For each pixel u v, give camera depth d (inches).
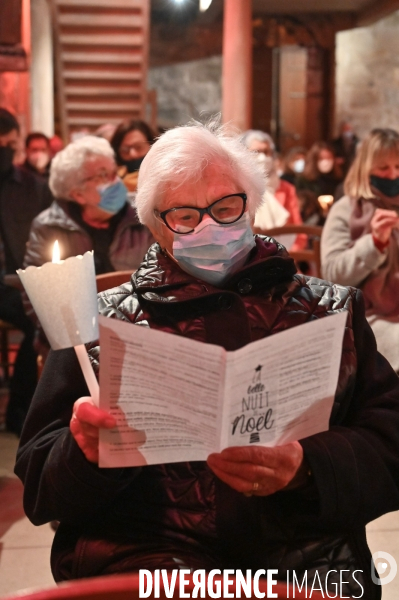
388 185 119.9
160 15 548.4
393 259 117.3
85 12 426.6
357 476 55.4
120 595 30.4
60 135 481.4
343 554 58.6
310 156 273.7
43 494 55.3
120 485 53.7
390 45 542.9
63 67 447.2
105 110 465.4
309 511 56.8
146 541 56.6
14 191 170.2
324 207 139.4
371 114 556.1
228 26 326.6
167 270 60.0
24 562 100.5
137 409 46.5
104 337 44.7
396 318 118.4
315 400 48.8
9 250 169.8
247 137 211.3
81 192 122.4
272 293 60.2
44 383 60.9
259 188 61.3
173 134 60.8
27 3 289.4
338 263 118.9
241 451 47.3
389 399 61.9
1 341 179.9
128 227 126.6
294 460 50.5
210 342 58.0
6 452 143.5
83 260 47.1
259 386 46.3
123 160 173.6
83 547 56.7
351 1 491.8
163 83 585.0
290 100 595.8
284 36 527.8
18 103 293.1
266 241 62.4
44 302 46.5
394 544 102.3
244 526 56.0
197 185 58.8
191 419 46.5
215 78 587.2
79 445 52.0
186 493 56.7
